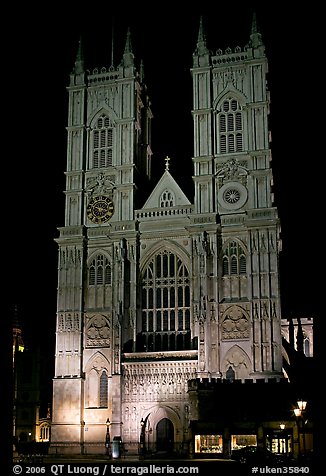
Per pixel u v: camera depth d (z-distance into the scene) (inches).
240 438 2484.0
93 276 3700.8
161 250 3644.2
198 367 3299.7
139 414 3356.3
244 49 3759.8
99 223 3764.8
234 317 3410.4
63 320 3631.9
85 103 3946.9
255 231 3469.5
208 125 3700.8
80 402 3479.3
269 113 3873.0
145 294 3614.7
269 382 2738.7
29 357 4790.8
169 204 3705.7
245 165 3612.2
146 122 4200.3
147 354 3417.8
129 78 3900.1
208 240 3518.7
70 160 3885.3
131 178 3762.3
